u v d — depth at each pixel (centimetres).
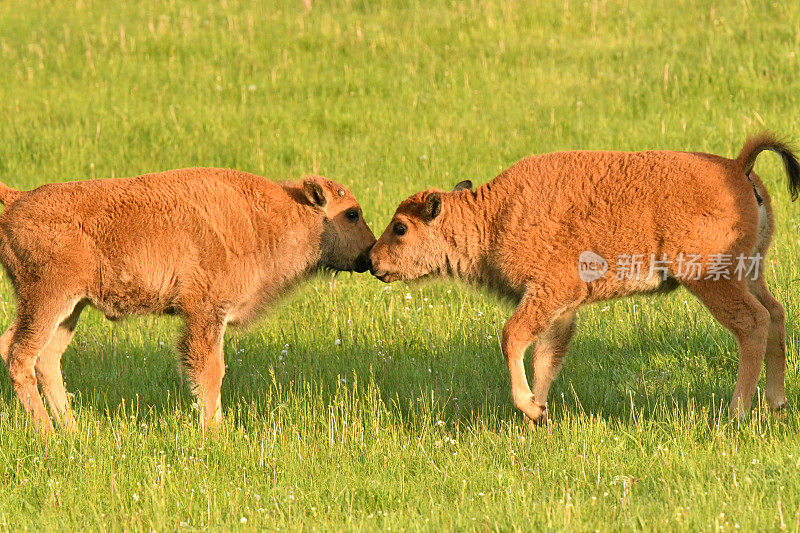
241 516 1839
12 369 2261
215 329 2372
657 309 2966
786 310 2791
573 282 2236
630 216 2156
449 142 4803
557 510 1744
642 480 1938
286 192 2505
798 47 5388
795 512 1689
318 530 1730
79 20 6838
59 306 2256
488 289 2447
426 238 2438
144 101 5447
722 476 1891
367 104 5397
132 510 1884
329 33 6419
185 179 2375
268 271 2452
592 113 5050
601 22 6353
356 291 3362
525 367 2708
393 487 1961
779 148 2164
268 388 2636
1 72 5875
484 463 2061
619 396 2497
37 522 1838
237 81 5747
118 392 2656
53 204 2256
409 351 2886
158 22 6756
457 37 6262
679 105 4962
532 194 2273
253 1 7106
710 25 5978
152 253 2291
